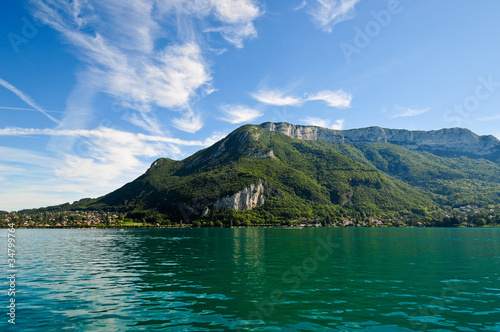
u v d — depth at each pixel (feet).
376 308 67.41
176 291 82.33
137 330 54.24
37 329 54.85
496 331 54.49
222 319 59.88
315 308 67.21
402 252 181.68
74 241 294.46
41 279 100.07
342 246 222.89
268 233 447.42
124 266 128.47
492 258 154.10
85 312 64.13
